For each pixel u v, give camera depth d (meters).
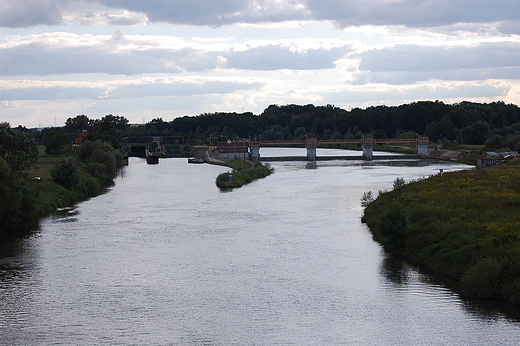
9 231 61.72
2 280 43.06
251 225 64.38
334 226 62.28
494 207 54.38
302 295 38.78
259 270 45.03
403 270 43.62
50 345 31.56
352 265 45.59
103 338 32.47
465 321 33.28
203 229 62.41
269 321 34.47
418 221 51.97
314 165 186.75
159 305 37.47
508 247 39.28
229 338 32.19
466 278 37.47
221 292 39.84
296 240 55.44
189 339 32.19
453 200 59.09
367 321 34.00
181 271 45.22
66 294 39.81
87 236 58.88
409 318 34.19
